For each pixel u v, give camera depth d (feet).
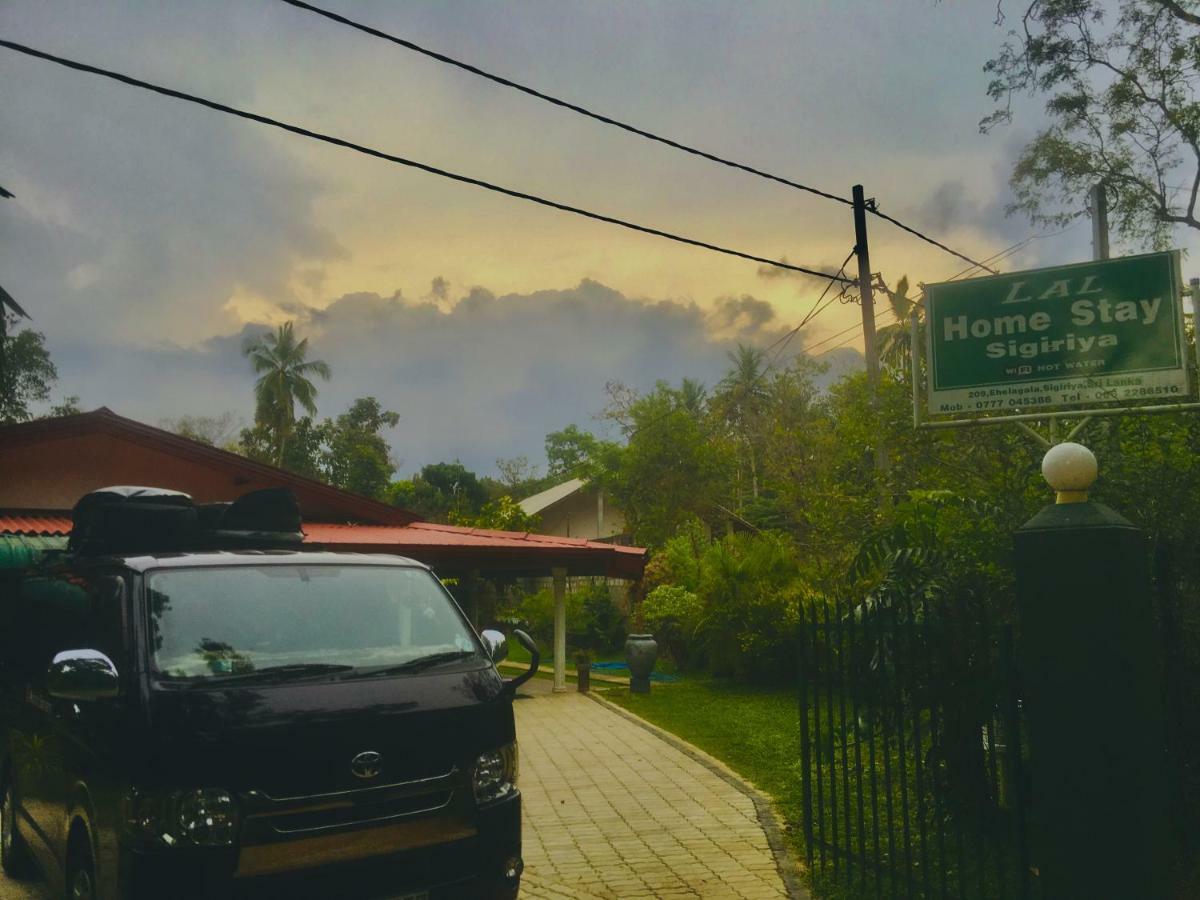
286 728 14.21
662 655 79.77
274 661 15.64
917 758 17.28
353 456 202.18
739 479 140.26
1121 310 23.48
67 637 18.01
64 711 16.90
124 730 14.15
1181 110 60.80
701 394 162.81
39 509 50.31
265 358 200.03
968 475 26.27
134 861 13.23
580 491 160.45
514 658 90.33
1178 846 16.58
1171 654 16.62
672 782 30.76
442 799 15.11
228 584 16.78
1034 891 17.54
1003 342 24.73
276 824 13.74
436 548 52.85
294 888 13.67
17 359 97.30
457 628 17.93
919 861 19.94
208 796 13.43
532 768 33.73
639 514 133.39
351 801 14.24
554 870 21.36
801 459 52.24
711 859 21.91
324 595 17.25
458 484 195.42
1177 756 16.43
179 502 20.70
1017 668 15.38
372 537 53.21
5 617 22.43
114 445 52.60
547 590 96.17
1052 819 13.80
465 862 15.11
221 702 14.35
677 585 74.02
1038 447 23.65
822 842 20.06
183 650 15.30
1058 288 24.20
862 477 30.99
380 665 16.21
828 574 54.19
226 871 13.33
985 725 18.69
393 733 14.89
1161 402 22.97
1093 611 13.69
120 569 17.06
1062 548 13.97
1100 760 13.44
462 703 15.92
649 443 130.31
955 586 21.03
